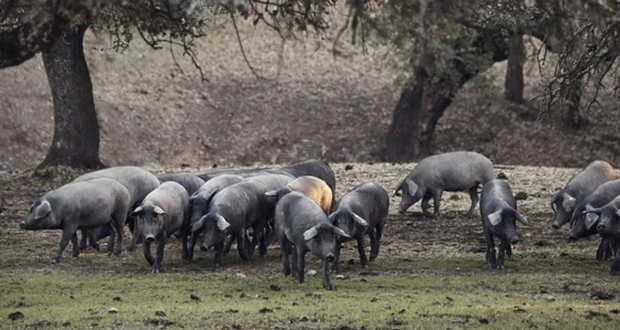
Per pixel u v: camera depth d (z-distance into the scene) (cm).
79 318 4925
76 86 11200
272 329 4659
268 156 16312
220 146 16400
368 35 4078
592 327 4703
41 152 15262
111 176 7300
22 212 8988
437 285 5991
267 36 19438
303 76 18388
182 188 6912
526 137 16550
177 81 17675
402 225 8394
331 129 16962
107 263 6831
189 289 5825
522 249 7462
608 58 7125
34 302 5419
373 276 6338
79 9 4238
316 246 5725
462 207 9250
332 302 5362
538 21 5697
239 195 6750
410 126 15525
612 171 8100
